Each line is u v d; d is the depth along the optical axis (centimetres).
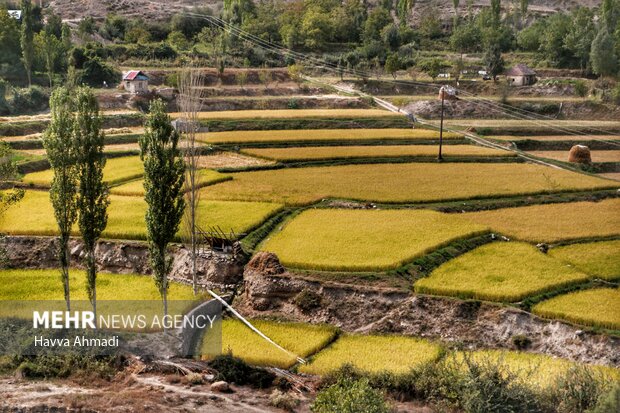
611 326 5709
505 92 16150
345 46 19725
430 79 17400
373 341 5953
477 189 9212
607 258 6994
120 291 6638
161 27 19562
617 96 15275
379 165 10550
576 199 9094
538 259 6950
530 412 4719
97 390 5069
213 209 8244
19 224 7719
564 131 13675
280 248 7125
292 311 6347
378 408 4659
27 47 14912
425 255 6981
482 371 4950
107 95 14175
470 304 6119
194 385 5222
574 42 17450
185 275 6938
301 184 9369
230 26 19200
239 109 14788
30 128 12150
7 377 5247
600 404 4556
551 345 5719
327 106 15300
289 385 5269
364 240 7319
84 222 5903
